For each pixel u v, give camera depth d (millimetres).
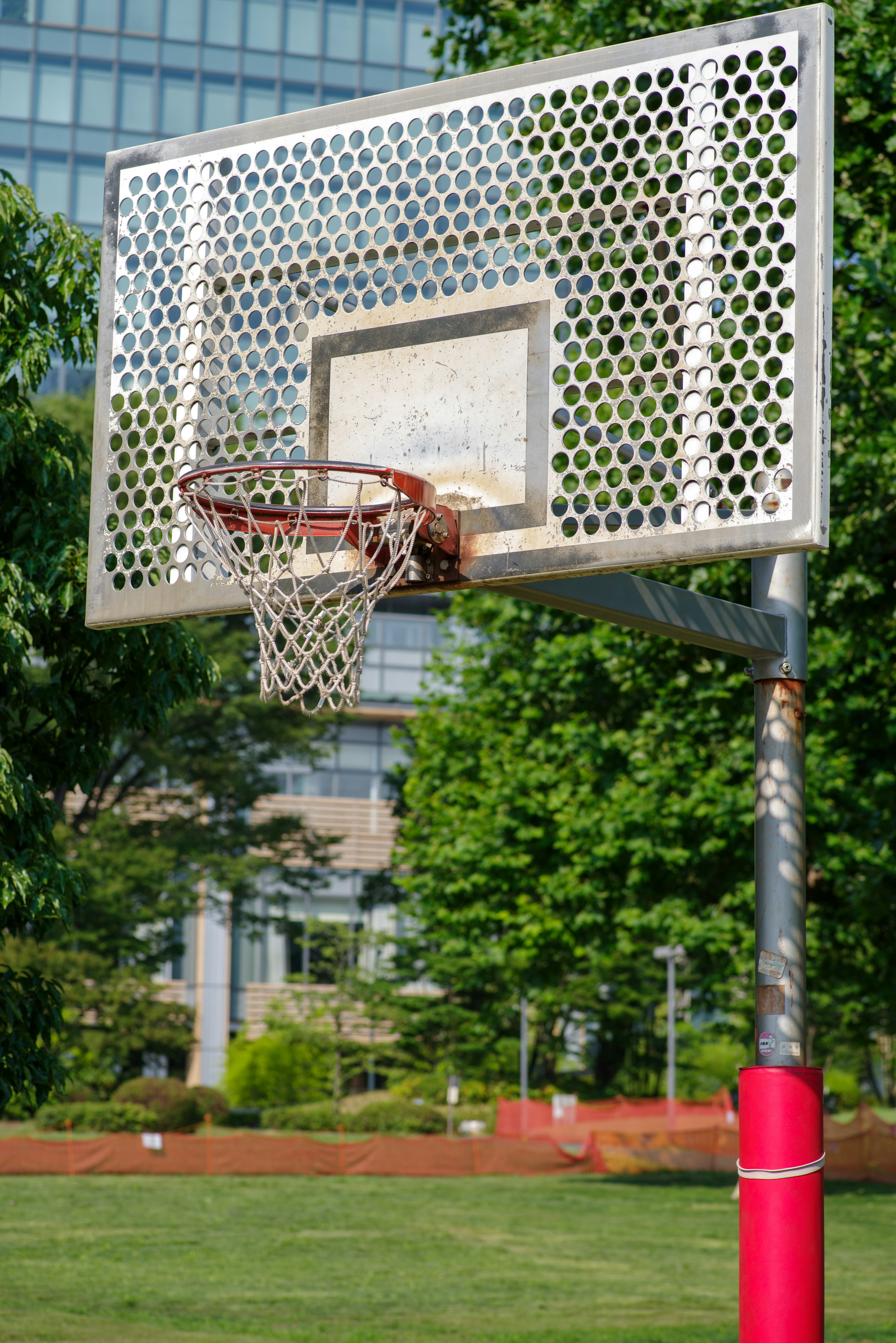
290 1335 13305
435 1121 52781
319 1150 33969
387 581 7254
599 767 26297
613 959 35812
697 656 19203
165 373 8016
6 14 80062
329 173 7816
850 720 19656
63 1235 21297
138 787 46812
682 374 6652
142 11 81812
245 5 82812
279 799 69875
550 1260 19266
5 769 10352
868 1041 42000
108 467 8047
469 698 29344
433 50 19656
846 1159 32688
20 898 10555
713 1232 22484
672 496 11242
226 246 8000
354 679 7270
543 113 7266
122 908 47000
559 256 7129
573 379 6957
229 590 7582
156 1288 16375
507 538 7035
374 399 7480
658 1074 60938
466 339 7316
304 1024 57750
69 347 12031
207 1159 33375
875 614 15961
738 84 7641
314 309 7727
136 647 11477
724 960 26844
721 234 6707
